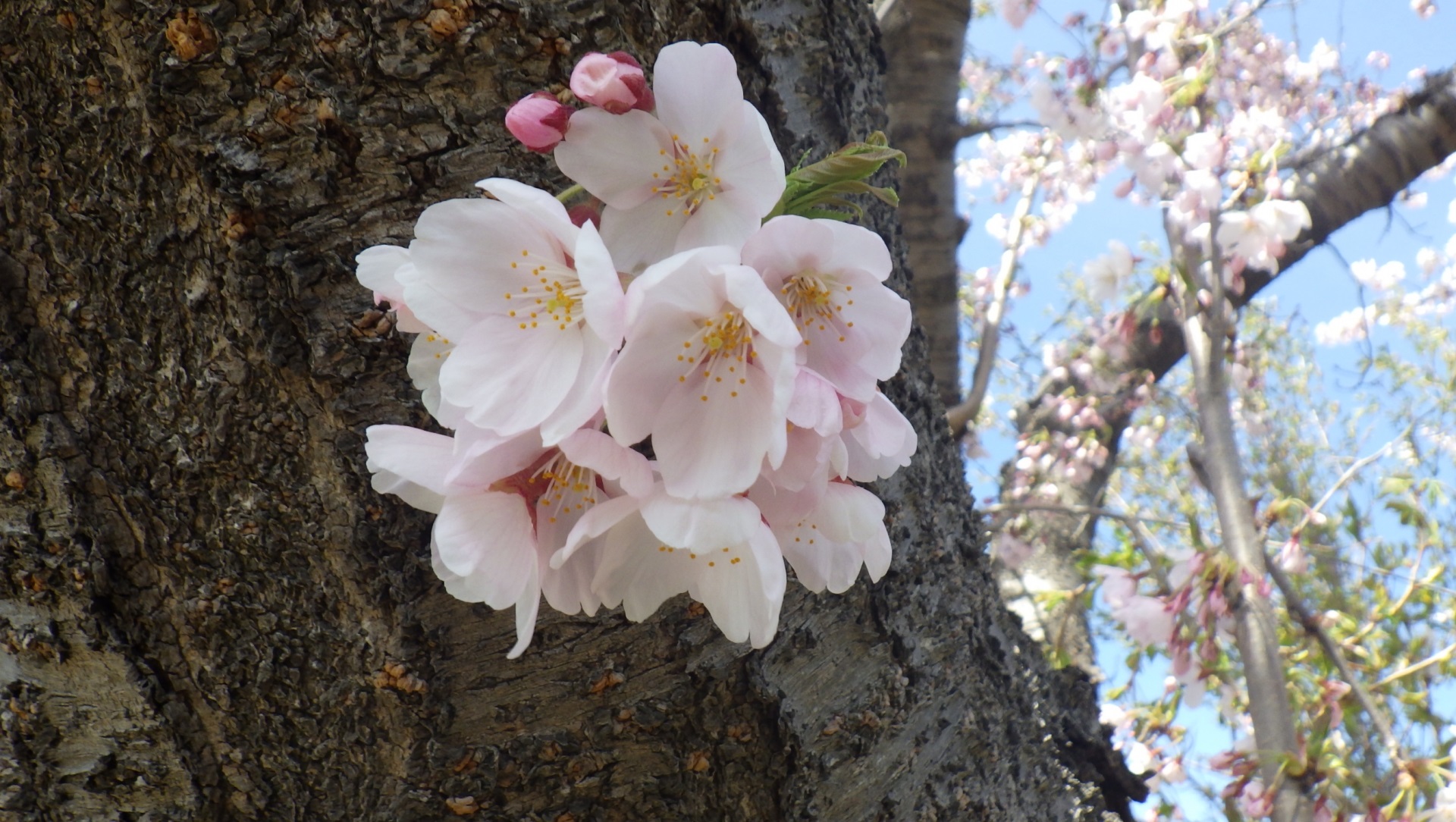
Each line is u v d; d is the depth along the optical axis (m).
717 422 0.20
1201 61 0.72
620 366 0.19
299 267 0.25
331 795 0.29
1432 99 0.77
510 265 0.21
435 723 0.28
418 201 0.25
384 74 0.24
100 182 0.25
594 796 0.30
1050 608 0.70
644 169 0.21
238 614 0.27
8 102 0.24
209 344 0.25
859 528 0.21
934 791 0.35
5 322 0.25
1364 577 0.92
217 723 0.28
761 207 0.20
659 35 0.26
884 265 0.20
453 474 0.20
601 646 0.28
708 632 0.29
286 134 0.24
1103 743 0.55
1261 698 0.55
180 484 0.26
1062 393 1.03
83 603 0.27
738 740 0.31
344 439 0.26
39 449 0.26
